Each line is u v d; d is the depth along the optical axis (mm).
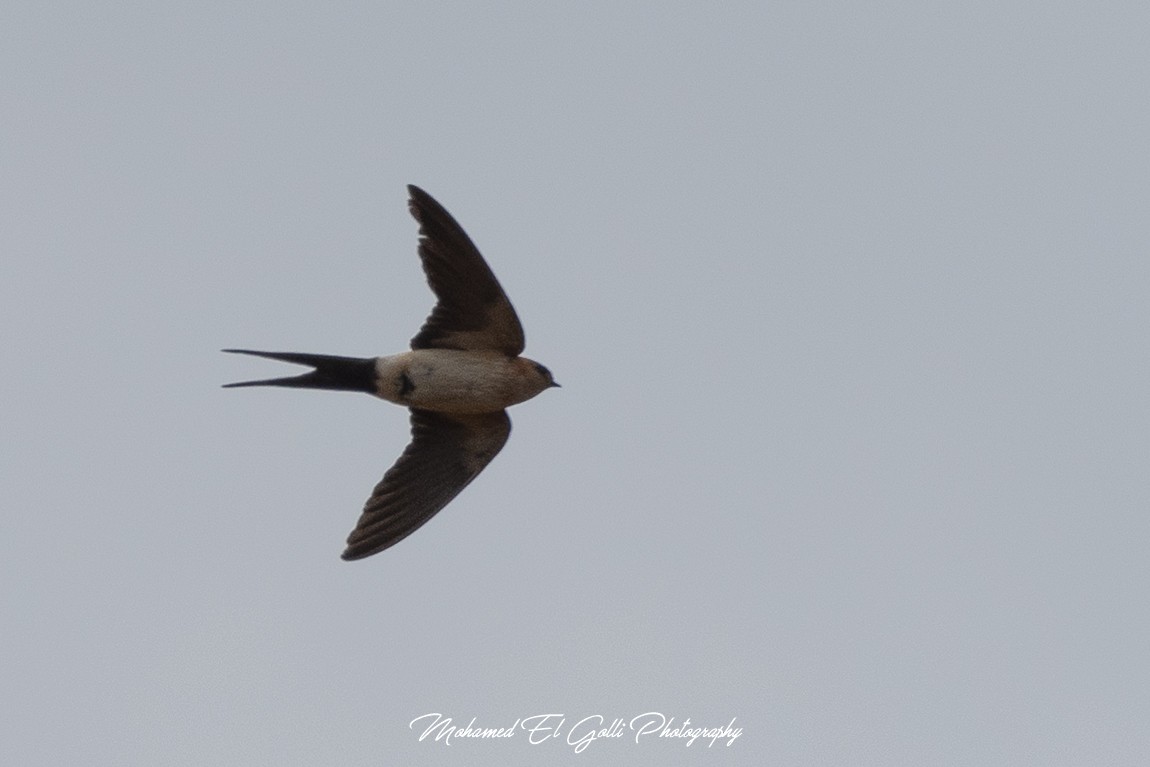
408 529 14883
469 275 14000
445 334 14391
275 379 14273
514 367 14477
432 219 13914
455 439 15148
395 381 14328
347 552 14617
